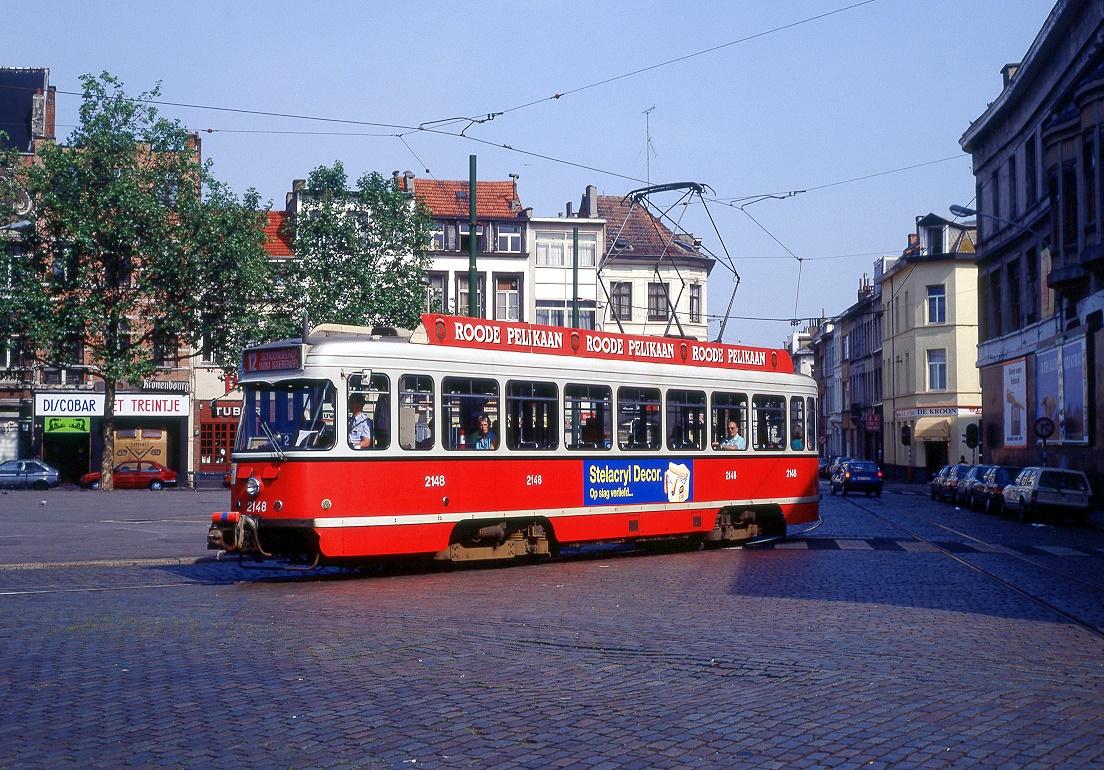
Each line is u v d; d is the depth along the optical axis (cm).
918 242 7162
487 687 818
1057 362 4178
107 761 623
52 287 4559
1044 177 4347
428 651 967
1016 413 4831
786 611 1239
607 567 1773
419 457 1623
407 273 4944
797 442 2377
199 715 730
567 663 912
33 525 2708
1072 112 3709
